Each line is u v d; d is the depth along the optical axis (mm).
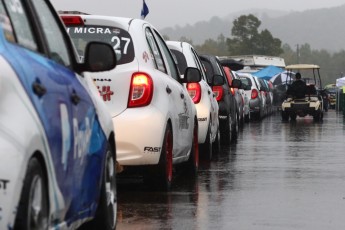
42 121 7922
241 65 62469
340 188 17844
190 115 19188
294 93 57438
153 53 16531
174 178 19594
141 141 15180
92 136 10328
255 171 21391
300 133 40781
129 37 15875
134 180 18672
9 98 7406
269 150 28906
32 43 9078
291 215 14141
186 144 18672
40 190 7957
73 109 9344
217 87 29719
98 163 10641
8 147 7160
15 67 7734
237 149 29375
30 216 7633
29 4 9406
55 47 10062
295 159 25109
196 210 14586
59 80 9078
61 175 8570
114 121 15094
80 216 9758
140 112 15234
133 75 15352
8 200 7051
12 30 8438
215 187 17859
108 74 15242
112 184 11867
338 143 32844
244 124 51438
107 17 16141
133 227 12867
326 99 85500
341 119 62906
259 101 58156
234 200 15875
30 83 7914
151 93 15414
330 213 14383
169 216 13914
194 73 19391
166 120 15781
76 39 16000
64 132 8727
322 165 23094
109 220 11469
